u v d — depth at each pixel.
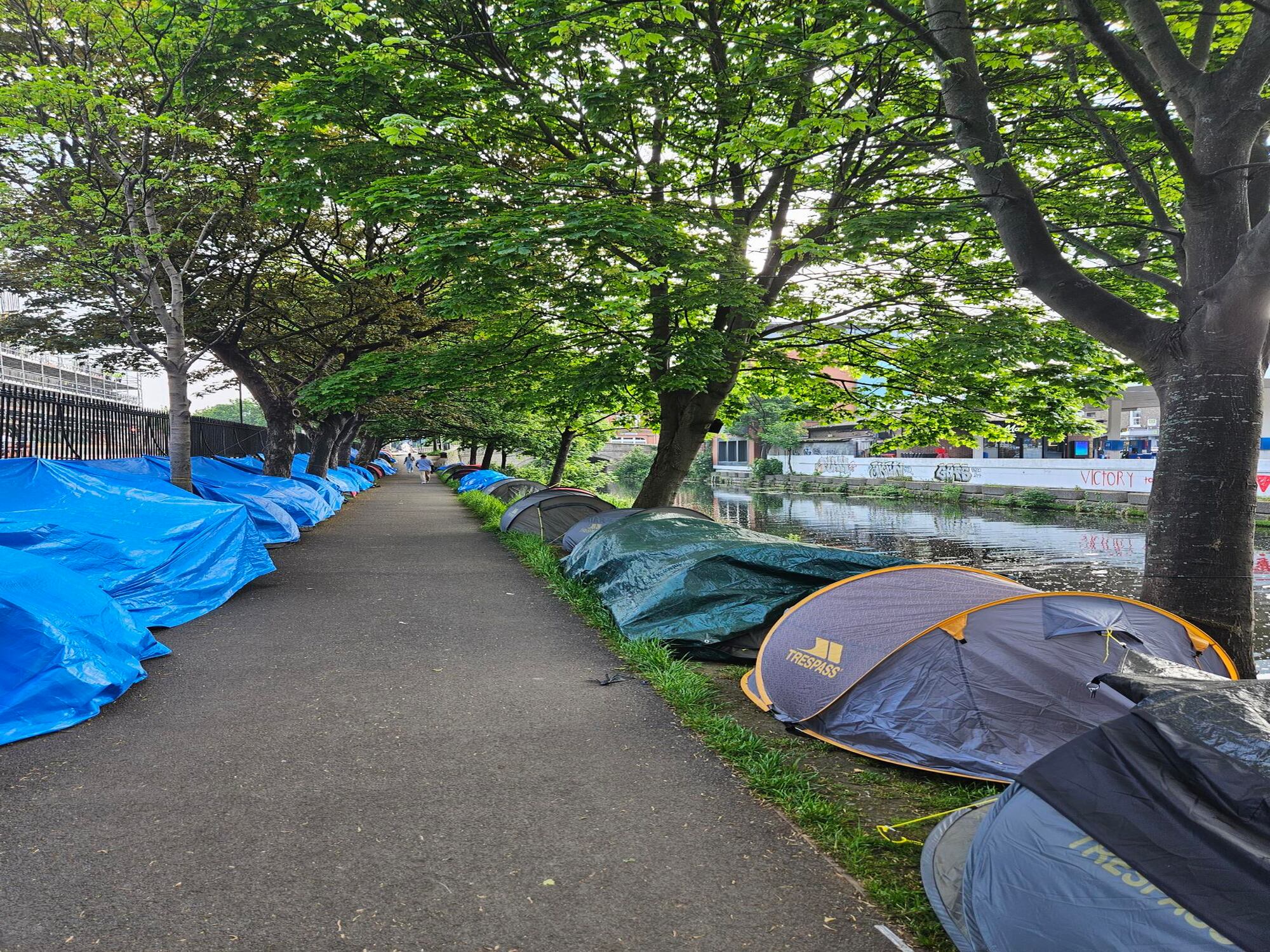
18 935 2.91
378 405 23.48
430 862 3.50
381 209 9.15
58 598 5.52
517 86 10.91
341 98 9.94
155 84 11.94
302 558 12.66
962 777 4.54
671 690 5.95
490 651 7.10
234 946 2.88
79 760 4.54
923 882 3.27
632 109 10.50
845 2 7.63
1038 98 8.77
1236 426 5.55
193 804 4.00
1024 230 6.34
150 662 6.55
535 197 9.13
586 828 3.84
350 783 4.30
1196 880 2.30
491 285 9.91
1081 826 2.59
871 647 5.16
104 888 3.24
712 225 10.55
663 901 3.23
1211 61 7.90
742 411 18.67
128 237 10.44
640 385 13.50
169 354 11.55
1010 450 45.97
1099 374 12.85
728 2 10.07
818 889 3.33
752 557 7.72
